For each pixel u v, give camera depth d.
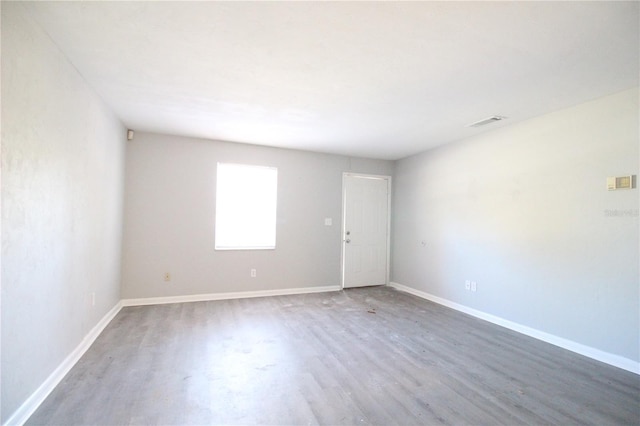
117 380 2.32
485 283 3.99
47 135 2.05
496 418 1.98
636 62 2.25
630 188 2.69
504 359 2.84
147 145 4.34
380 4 1.68
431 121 3.64
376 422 1.92
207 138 4.59
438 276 4.78
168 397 2.13
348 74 2.52
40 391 2.02
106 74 2.58
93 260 3.00
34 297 1.93
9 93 1.65
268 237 5.09
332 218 5.46
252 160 4.90
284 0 1.66
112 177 3.58
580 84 2.63
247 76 2.58
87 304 2.86
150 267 4.36
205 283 4.63
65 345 2.38
